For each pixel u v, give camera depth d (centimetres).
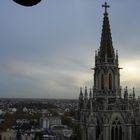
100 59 14638
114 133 13650
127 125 13762
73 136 15775
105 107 13638
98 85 14538
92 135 13638
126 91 14138
